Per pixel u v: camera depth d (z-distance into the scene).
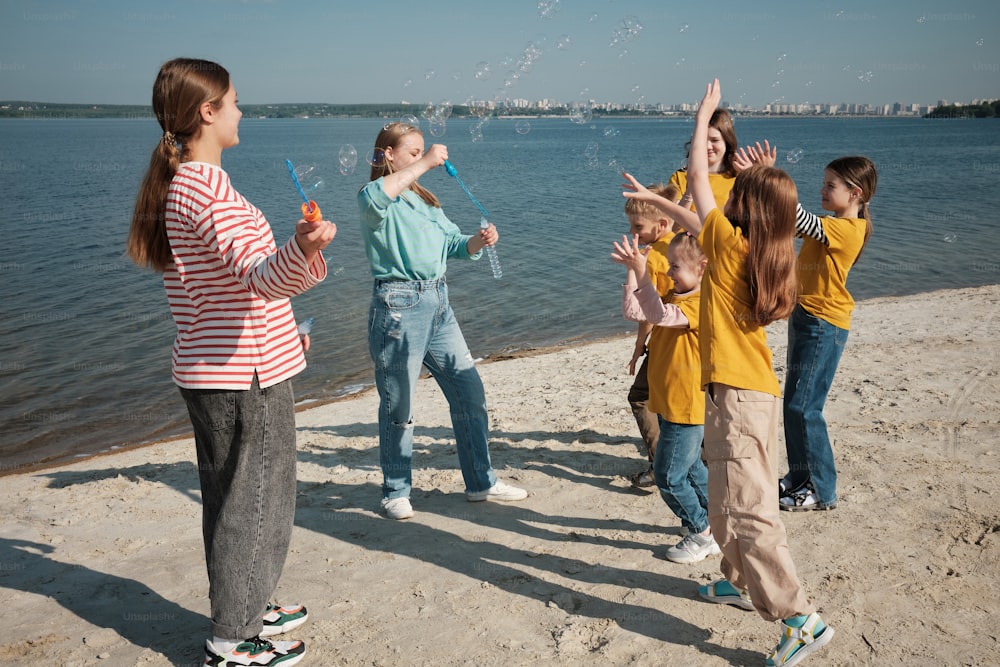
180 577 3.31
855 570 3.07
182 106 2.25
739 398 2.54
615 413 5.70
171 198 2.22
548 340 10.26
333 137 108.00
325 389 8.30
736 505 2.51
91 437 7.20
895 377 6.06
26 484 4.98
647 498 4.01
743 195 2.54
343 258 16.53
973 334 7.89
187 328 2.34
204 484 2.51
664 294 3.49
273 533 2.50
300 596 3.07
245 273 2.08
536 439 5.11
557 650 2.63
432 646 2.69
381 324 3.63
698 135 2.84
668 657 2.58
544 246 17.39
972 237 17.66
